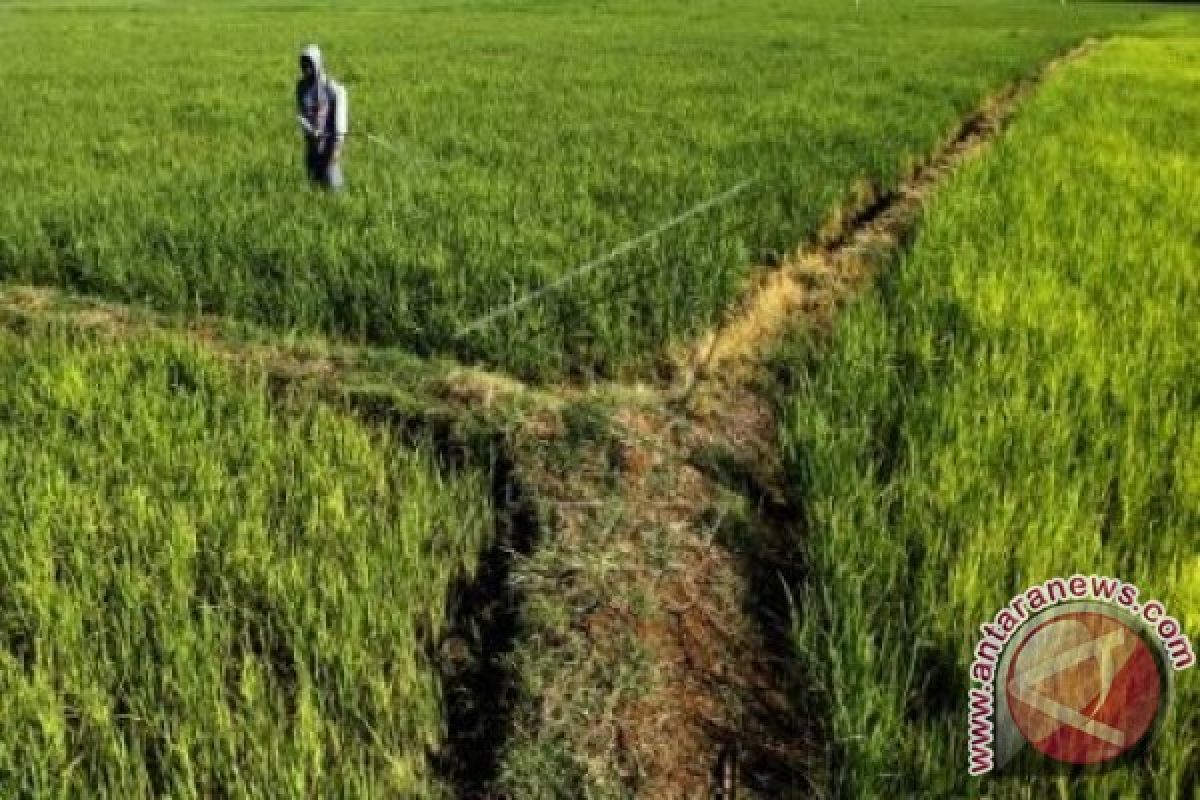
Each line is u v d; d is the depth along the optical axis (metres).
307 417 5.06
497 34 27.55
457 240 6.88
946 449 4.17
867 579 3.58
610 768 3.12
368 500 4.23
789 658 3.58
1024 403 4.57
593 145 10.26
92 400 4.85
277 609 3.54
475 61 19.67
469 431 5.05
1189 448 4.18
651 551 4.08
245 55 20.95
